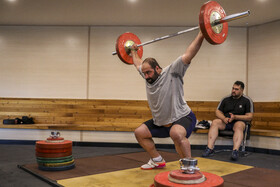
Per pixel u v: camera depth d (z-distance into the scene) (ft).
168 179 4.81
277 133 13.34
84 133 16.06
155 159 9.48
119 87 17.03
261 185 7.73
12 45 17.26
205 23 6.54
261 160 11.85
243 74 16.55
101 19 16.06
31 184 7.73
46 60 17.25
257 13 14.46
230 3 13.28
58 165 9.09
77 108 17.12
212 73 16.65
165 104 8.07
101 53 17.13
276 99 15.26
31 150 13.78
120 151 14.10
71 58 17.22
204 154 12.31
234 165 10.31
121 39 10.19
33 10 14.83
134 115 16.88
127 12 14.88
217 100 16.58
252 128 16.03
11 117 17.13
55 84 17.20
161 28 17.01
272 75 15.48
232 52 16.62
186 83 16.69
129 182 7.77
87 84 17.15
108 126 16.30
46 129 15.99
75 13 15.17
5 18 16.08
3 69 17.20
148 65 8.01
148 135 9.09
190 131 8.11
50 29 17.35
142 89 16.97
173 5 13.82
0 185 7.57
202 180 4.67
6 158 11.64
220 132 13.10
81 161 10.92
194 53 7.20
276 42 15.42
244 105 13.34
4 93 17.15
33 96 17.21
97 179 8.07
